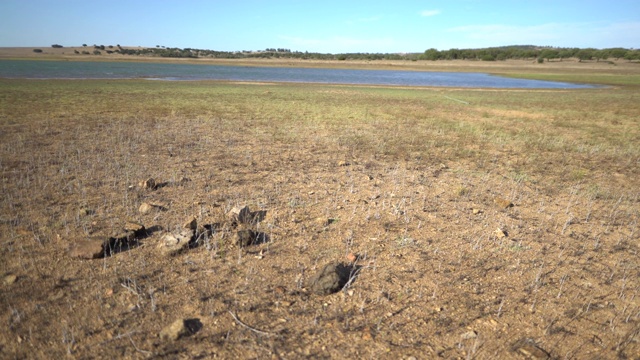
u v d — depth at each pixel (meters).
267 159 8.55
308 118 15.60
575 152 10.77
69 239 4.35
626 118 18.72
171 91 26.06
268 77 52.00
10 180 6.29
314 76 57.78
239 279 3.79
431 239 4.81
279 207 5.63
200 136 10.85
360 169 8.02
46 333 2.97
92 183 6.34
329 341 3.03
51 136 9.96
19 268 3.77
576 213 6.00
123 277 3.70
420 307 3.50
